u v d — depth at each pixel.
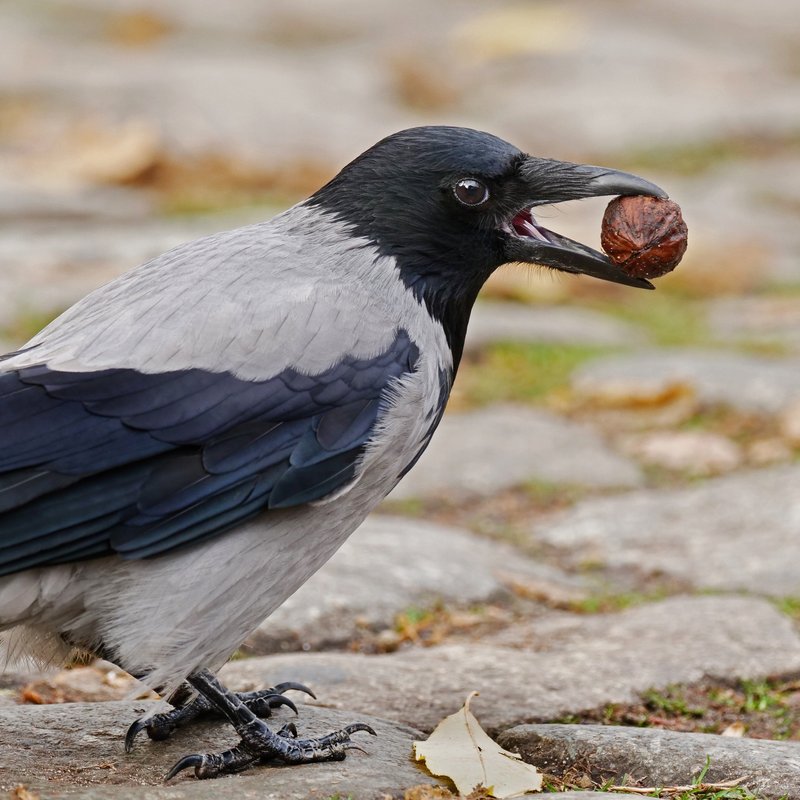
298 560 7.57
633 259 8.62
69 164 22.55
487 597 10.53
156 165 22.56
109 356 7.27
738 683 8.95
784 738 8.41
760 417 14.48
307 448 7.41
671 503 12.38
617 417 14.77
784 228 22.53
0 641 7.57
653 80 31.78
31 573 7.11
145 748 7.67
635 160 26.34
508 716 8.29
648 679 8.84
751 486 12.55
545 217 9.88
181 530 7.18
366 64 33.66
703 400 14.86
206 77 29.23
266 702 8.13
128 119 25.97
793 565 10.86
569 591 10.80
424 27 40.09
